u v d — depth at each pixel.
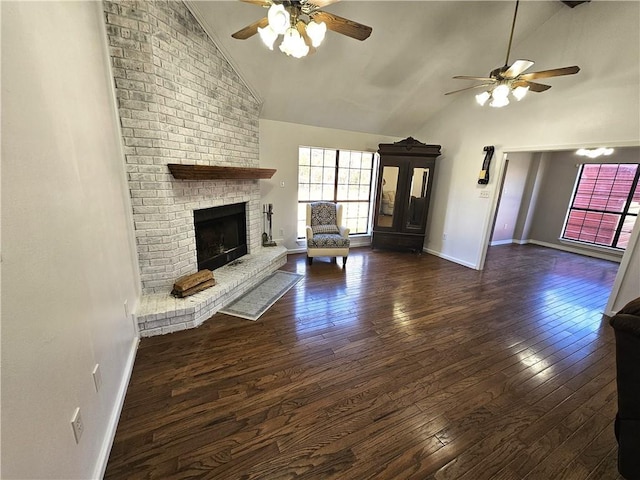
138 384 1.82
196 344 2.27
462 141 4.55
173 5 2.34
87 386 1.19
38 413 0.84
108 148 1.86
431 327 2.66
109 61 2.01
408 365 2.10
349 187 5.50
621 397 1.34
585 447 1.48
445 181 4.93
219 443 1.44
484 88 4.13
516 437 1.53
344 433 1.52
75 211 1.22
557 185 6.08
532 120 3.58
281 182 4.58
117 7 2.00
